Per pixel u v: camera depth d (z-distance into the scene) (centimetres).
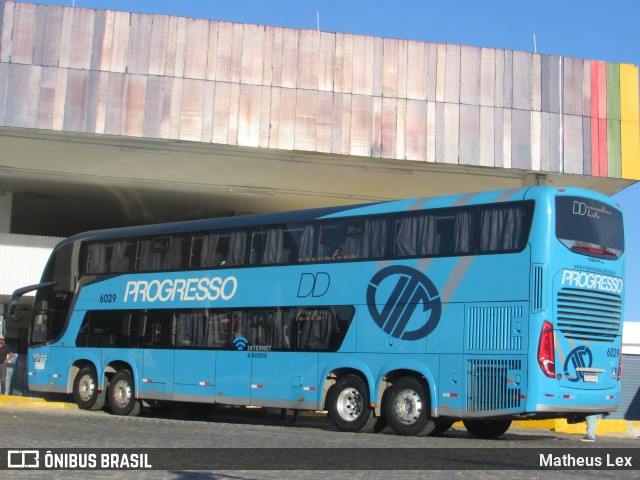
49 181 3256
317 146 2691
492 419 1567
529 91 2823
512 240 1535
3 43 2605
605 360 1570
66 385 2266
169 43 2662
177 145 2706
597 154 2841
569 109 2841
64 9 2634
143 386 2081
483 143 2775
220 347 1936
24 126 2578
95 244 2284
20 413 2009
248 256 1930
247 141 2662
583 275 1539
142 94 2638
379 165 2831
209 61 2675
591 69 2877
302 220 1852
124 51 2644
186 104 2650
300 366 1789
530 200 1531
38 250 3256
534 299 1487
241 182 3145
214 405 2325
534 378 1469
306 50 2720
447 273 1603
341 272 1761
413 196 3278
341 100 2717
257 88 2688
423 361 1608
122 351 2144
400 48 2769
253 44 2700
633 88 2897
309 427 1977
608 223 1612
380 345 1673
